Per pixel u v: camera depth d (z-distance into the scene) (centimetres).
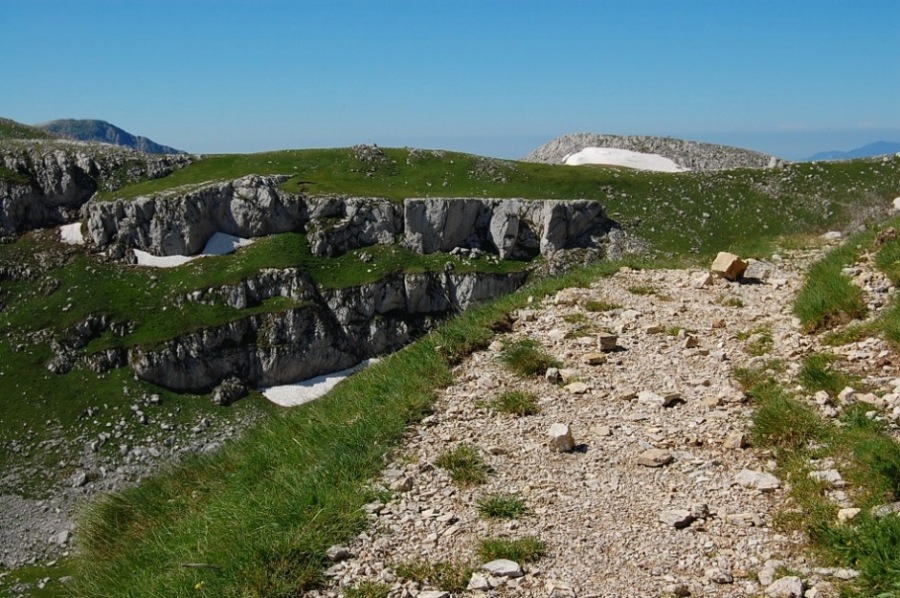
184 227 9969
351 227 10200
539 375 1197
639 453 938
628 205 11319
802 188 11456
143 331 8588
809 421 908
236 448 1268
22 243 10106
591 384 1154
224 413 8138
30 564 5159
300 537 770
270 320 8956
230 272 9406
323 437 1057
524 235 10394
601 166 13425
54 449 6981
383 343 9444
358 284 9438
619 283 1708
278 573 727
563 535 765
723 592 651
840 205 10975
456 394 1144
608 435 994
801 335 1230
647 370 1195
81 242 10194
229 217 10262
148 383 8162
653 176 12331
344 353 9306
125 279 9444
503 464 928
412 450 971
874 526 671
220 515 926
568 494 851
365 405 1138
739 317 1411
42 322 8594
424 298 9712
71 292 9075
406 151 13062
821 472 804
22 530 5753
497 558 725
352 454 953
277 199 10250
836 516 721
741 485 830
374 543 770
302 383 9019
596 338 1329
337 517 811
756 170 12125
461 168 12456
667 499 823
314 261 9794
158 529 1051
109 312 8762
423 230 10169
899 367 1002
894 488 729
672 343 1298
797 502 771
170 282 9375
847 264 1464
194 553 846
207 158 12362
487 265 9981
